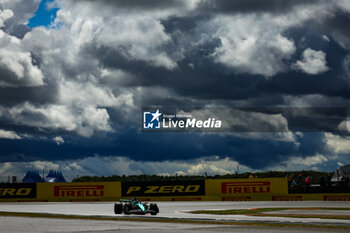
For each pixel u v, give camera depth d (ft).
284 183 170.91
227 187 174.60
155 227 72.28
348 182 170.50
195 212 109.40
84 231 66.95
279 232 62.08
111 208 135.95
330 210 110.32
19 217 101.09
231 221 80.43
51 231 67.67
